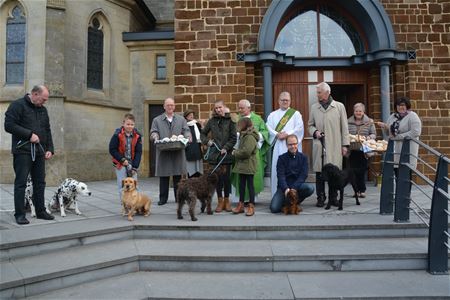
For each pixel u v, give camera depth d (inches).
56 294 160.6
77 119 535.5
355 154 297.3
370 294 157.8
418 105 402.0
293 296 157.1
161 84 628.4
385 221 221.6
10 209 279.7
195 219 227.3
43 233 198.1
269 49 393.7
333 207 269.4
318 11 426.3
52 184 488.1
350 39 428.8
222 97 401.4
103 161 566.6
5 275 159.6
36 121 227.9
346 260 185.8
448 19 407.2
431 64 404.8
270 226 212.5
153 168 632.4
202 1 407.2
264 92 397.7
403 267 186.5
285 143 273.1
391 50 394.3
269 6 398.3
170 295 159.2
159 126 287.4
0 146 511.8
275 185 276.4
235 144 261.7
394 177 241.3
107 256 185.3
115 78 603.8
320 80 426.3
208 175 240.1
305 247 197.6
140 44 622.8
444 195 175.3
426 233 214.8
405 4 407.8
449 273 181.2
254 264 185.2
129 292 162.4
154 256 187.8
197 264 186.5
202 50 404.8
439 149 399.9
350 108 461.4
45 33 503.8
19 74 531.2
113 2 600.1
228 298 156.2
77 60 542.3
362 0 400.2
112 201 320.5
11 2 527.8
